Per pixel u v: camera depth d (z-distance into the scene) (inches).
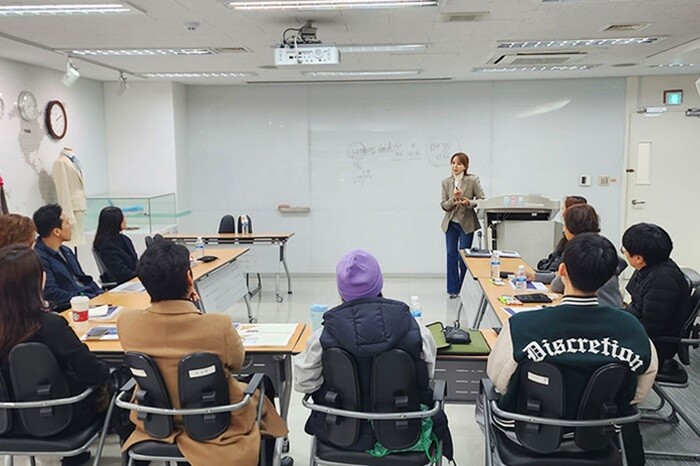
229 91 301.6
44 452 85.7
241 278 217.8
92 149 277.3
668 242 113.3
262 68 244.8
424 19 160.6
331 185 304.0
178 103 292.8
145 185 291.4
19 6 142.8
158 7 145.2
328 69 249.0
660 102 284.5
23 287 82.0
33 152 231.5
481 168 296.5
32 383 82.6
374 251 307.0
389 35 181.0
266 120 302.5
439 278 303.0
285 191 306.3
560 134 291.4
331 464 81.7
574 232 132.7
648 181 290.2
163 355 79.6
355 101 297.9
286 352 100.0
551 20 163.0
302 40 164.6
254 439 84.0
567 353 72.0
